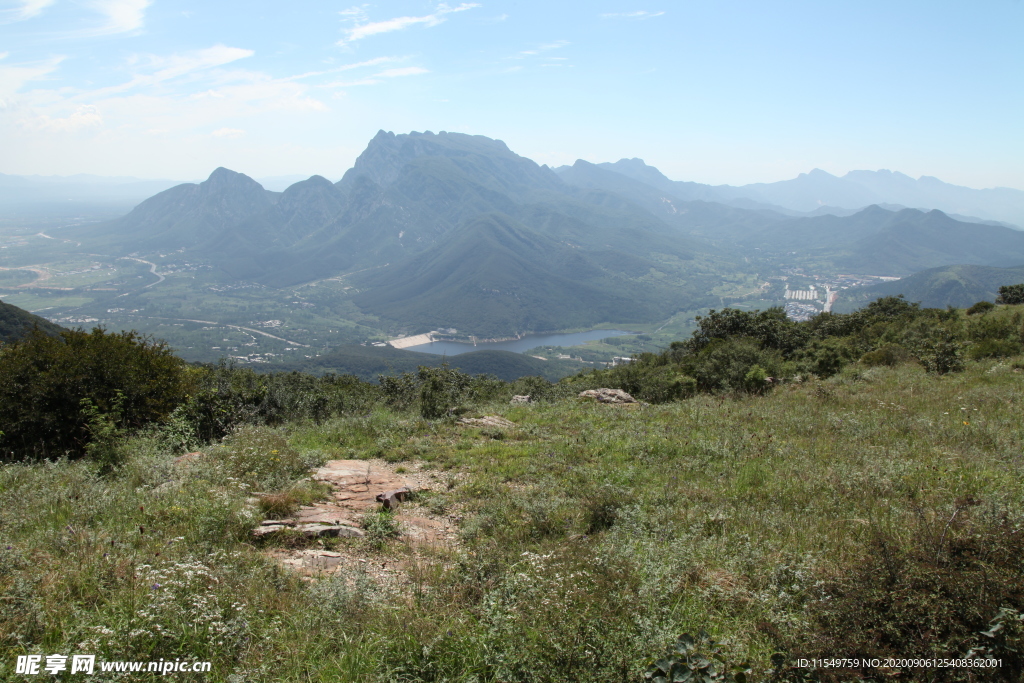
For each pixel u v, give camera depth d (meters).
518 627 3.87
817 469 8.20
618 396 17.56
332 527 6.15
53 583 4.15
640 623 3.83
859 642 3.40
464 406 14.77
